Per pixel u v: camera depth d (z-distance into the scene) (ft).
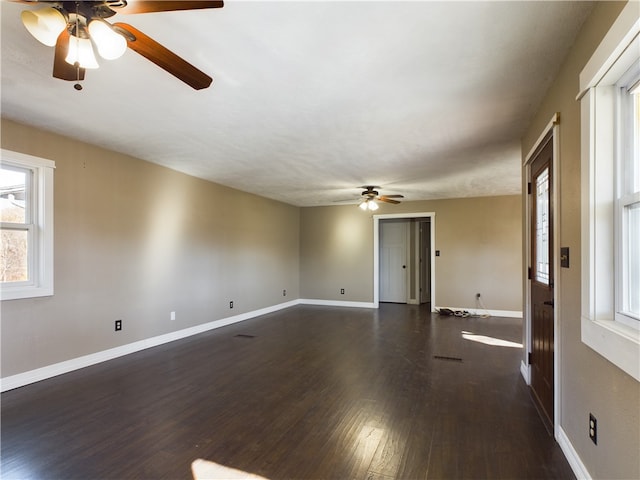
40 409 8.68
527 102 8.44
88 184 11.93
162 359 12.76
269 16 5.33
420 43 6.05
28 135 10.27
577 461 6.01
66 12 4.56
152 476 6.15
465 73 7.09
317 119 9.55
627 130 4.97
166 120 9.68
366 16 5.33
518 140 11.27
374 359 12.92
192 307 16.49
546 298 8.26
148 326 14.23
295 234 26.35
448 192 20.67
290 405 9.02
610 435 4.83
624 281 4.97
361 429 7.80
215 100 8.39
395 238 27.78
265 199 22.52
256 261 21.50
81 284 11.73
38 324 10.52
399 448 7.04
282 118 9.48
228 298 18.97
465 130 10.37
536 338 9.31
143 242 14.01
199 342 15.17
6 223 10.02
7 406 8.84
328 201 24.23
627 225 4.95
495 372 11.53
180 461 6.59
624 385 4.45
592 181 5.25
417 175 16.14
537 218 9.29
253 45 6.11
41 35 4.58
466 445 7.14
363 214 25.23
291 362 12.52
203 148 12.27
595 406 5.31
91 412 8.54
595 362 5.31
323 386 10.31
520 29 5.67
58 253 11.05
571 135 6.25
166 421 8.13
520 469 6.33
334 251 26.00
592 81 5.09
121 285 13.10
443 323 19.42
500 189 19.66
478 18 5.39
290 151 12.51
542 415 8.41
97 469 6.33
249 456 6.77
